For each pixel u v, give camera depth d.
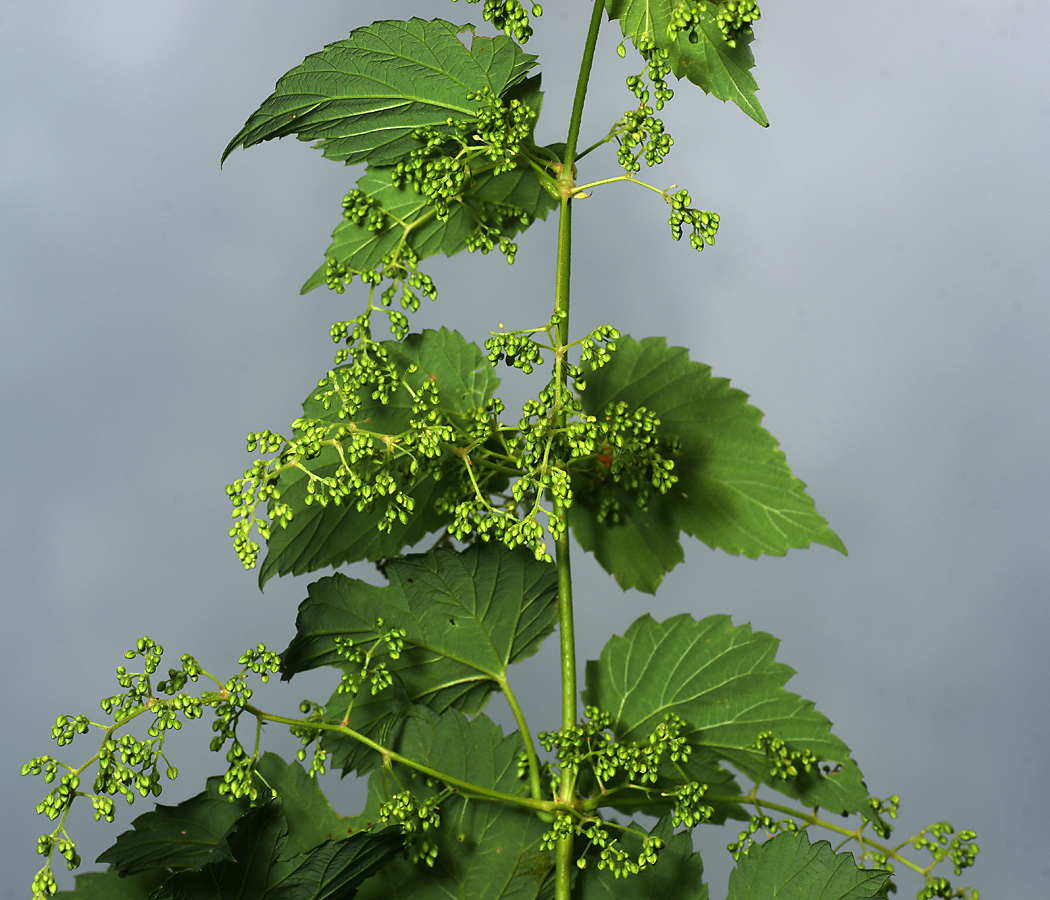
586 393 1.20
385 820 1.12
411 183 1.17
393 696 1.15
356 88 1.15
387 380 1.15
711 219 1.13
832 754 1.16
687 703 1.17
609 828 1.15
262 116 1.15
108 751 1.09
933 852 1.15
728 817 1.18
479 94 1.15
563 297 1.14
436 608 1.16
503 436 1.16
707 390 1.20
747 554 1.20
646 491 1.19
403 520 1.13
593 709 1.14
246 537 1.11
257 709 1.12
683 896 1.13
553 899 1.14
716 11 1.14
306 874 1.12
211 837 1.14
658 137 1.13
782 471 1.19
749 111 1.16
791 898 1.12
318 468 1.16
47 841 1.09
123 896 1.14
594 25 1.15
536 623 1.17
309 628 1.15
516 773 1.15
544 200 1.18
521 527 1.11
